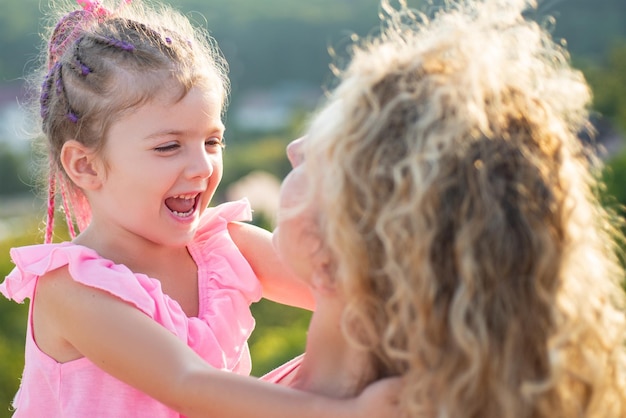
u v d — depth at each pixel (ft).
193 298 6.38
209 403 4.91
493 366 4.00
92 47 6.35
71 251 5.74
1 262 29.45
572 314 4.10
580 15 120.26
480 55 4.30
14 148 117.39
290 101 162.30
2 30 136.15
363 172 4.20
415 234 4.04
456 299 4.01
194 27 7.14
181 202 6.32
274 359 23.04
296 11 168.76
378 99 4.29
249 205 6.95
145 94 6.08
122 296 5.55
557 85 4.50
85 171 6.30
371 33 5.45
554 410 4.03
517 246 4.05
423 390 4.12
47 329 5.84
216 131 6.42
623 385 4.33
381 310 4.28
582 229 4.21
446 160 4.08
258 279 6.72
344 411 4.43
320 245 4.50
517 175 4.12
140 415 5.70
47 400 5.87
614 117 77.20
